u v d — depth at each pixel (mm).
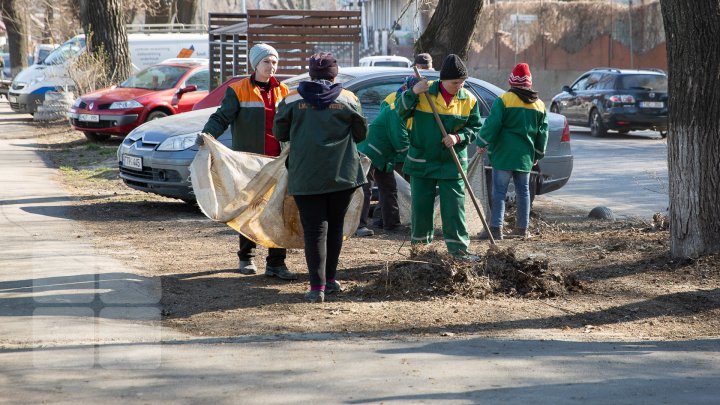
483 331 8141
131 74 31969
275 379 6527
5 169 20047
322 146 8945
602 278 10320
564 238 12766
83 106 26281
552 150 15383
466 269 9523
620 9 49844
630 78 31828
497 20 58875
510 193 15188
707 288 9766
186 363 6895
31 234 12594
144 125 15633
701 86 10562
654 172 21859
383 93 14242
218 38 27781
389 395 6211
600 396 6289
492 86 14859
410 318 8484
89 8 31125
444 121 10141
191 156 14633
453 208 10250
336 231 9359
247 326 8141
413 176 10414
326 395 6199
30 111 34281
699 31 10492
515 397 6219
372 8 75812
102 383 6375
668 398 6289
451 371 6789
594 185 19891
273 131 9234
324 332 7957
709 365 7152
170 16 50156
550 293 9508
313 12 24062
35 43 72688
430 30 22141
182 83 27219
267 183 9672
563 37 53906
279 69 24234
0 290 9188
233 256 11422
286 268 10195
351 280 10086
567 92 34844
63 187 17594
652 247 11781
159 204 15789
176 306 8812
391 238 12805
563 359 7203
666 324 8625
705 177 10664
